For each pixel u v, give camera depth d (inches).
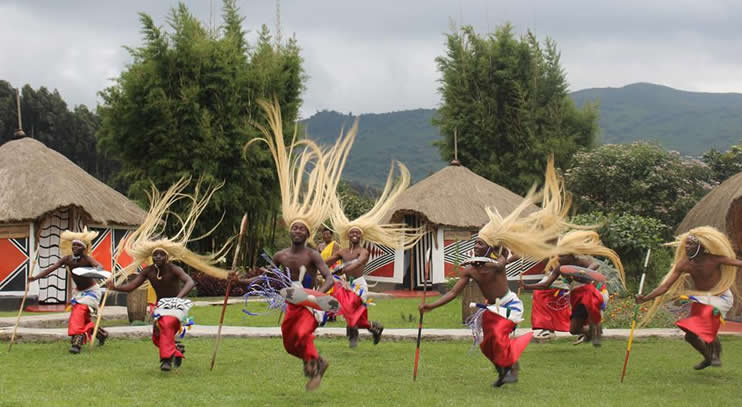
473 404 246.8
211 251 931.3
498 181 1336.1
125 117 852.6
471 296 477.4
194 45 863.1
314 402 249.6
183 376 294.2
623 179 970.7
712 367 326.0
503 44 1357.0
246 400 250.7
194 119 859.4
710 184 992.2
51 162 679.7
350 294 361.1
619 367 327.0
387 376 301.0
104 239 690.2
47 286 645.3
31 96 1614.2
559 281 392.5
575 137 1352.1
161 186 868.0
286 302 263.1
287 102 944.3
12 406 237.9
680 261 320.8
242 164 877.8
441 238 812.6
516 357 275.1
